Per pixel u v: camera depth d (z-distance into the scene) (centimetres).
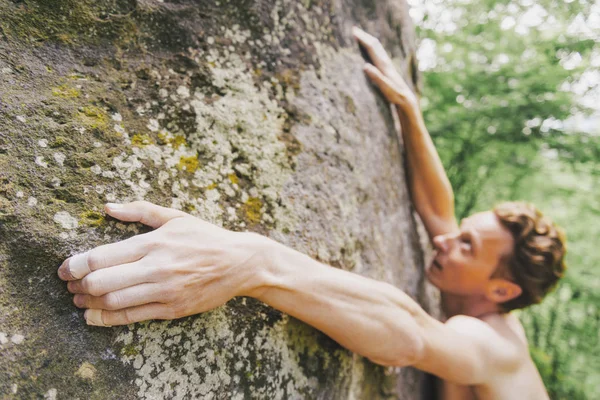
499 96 366
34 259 72
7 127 73
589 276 402
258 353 93
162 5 96
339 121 125
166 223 80
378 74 149
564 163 371
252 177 100
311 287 91
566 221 423
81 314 75
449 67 389
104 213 79
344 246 116
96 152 81
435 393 164
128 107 87
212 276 79
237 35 106
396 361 104
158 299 75
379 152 146
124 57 89
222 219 93
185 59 96
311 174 112
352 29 148
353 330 95
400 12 192
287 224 103
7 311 69
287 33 118
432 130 389
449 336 116
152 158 87
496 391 128
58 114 78
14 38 78
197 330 85
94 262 71
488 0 369
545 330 422
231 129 99
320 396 104
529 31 355
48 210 74
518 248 142
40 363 70
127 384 76
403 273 155
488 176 411
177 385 81
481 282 146
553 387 396
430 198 169
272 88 110
